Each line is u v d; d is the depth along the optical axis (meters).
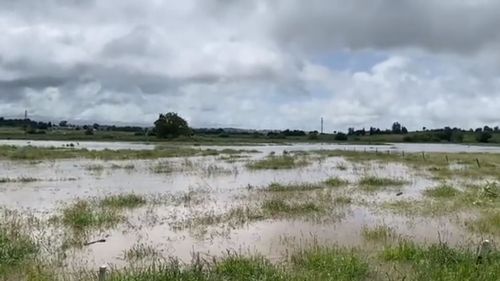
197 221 14.41
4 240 10.59
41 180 24.77
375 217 15.22
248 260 9.31
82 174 28.12
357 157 48.75
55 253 10.69
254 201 18.27
